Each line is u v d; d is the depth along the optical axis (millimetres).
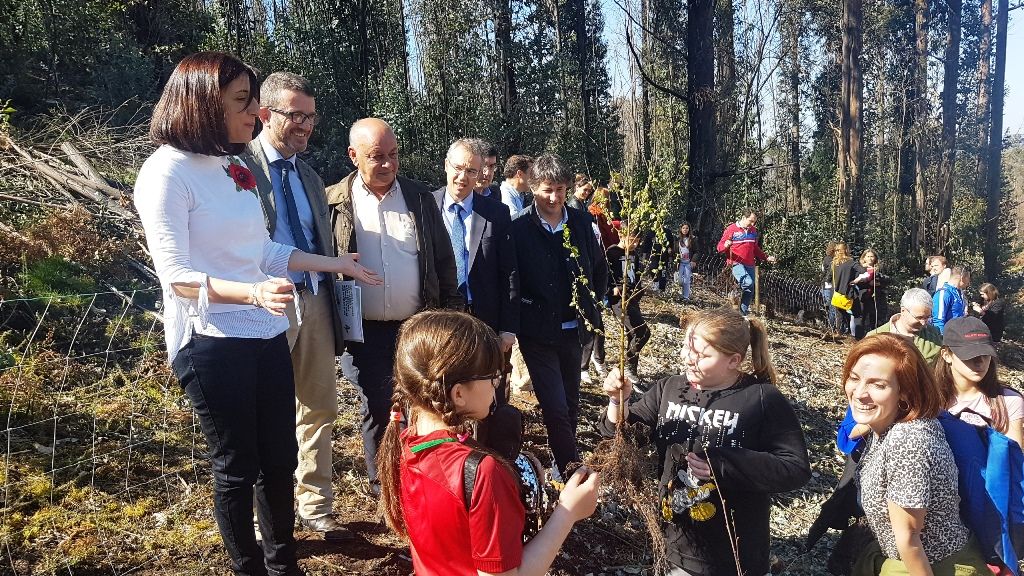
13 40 12914
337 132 19016
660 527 3021
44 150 7578
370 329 3645
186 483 3895
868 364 2568
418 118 21469
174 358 2541
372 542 3539
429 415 1855
